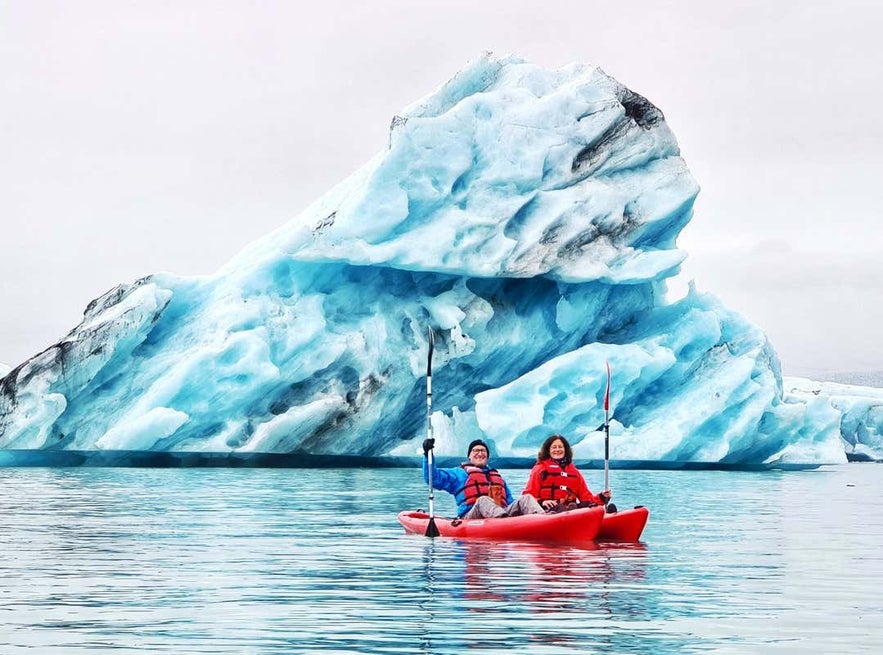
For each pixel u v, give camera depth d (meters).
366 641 8.28
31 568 12.33
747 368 40.47
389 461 39.84
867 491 30.81
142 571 12.10
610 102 40.62
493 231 38.81
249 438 37.25
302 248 37.56
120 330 36.22
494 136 39.72
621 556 13.89
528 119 40.00
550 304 41.03
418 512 17.92
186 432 36.84
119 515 19.66
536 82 42.12
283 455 37.78
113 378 37.31
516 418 37.50
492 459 39.12
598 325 42.25
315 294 38.94
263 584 11.16
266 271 38.72
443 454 38.28
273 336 37.44
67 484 28.67
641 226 40.66
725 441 40.03
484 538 15.85
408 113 40.69
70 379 36.09
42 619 9.11
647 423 39.97
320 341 37.88
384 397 38.41
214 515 19.88
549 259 39.03
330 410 37.31
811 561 13.72
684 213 41.94
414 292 40.09
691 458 40.16
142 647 8.01
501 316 40.28
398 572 12.13
